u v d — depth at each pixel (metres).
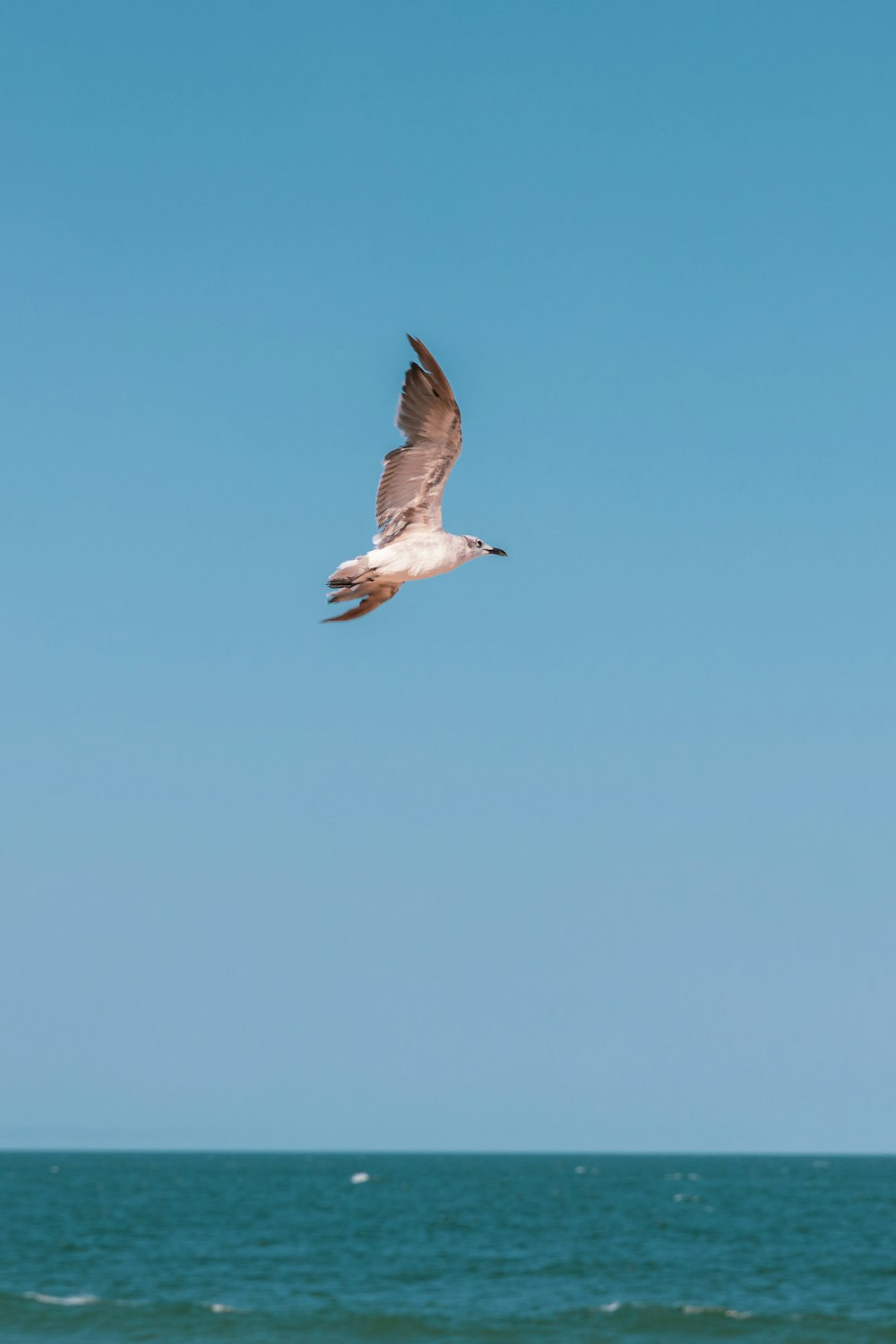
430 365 14.98
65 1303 43.25
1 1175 190.88
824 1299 46.88
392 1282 51.62
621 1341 38.56
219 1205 104.44
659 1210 99.75
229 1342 38.31
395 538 15.69
